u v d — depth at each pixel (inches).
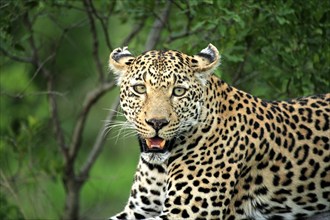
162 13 589.9
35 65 607.2
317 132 404.8
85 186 900.6
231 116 390.3
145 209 401.7
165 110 367.2
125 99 382.0
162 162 384.8
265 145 394.0
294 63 480.1
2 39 538.9
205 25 502.0
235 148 387.2
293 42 490.9
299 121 405.1
